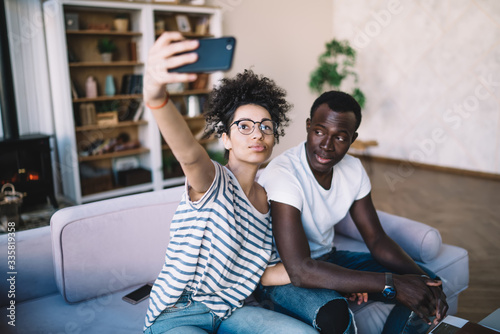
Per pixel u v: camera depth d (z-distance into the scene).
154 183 4.53
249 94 1.15
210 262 1.08
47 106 4.16
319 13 6.03
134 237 1.54
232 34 5.16
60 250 1.40
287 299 1.27
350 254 1.60
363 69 6.04
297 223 1.26
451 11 5.07
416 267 1.42
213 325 1.17
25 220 3.58
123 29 4.23
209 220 1.06
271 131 1.15
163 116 0.80
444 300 1.29
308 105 6.11
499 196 4.27
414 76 5.52
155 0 4.18
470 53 4.98
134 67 4.51
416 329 1.42
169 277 1.10
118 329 1.29
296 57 5.85
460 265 1.83
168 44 0.70
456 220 3.58
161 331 1.11
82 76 4.24
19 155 3.62
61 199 4.22
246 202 1.17
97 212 1.47
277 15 5.54
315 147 1.35
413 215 3.73
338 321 1.18
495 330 1.16
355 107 1.35
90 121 4.14
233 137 1.15
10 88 3.62
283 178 1.31
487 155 5.01
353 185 1.50
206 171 0.98
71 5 3.88
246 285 1.21
